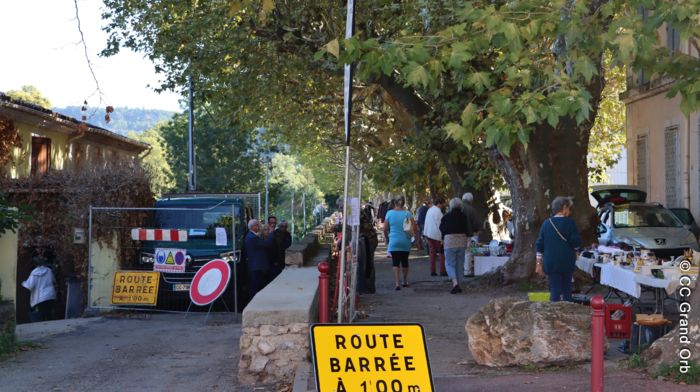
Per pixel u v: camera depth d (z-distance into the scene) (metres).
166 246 18.81
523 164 18.45
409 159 28.36
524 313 9.50
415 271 24.80
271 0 10.44
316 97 31.33
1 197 12.78
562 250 11.64
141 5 24.83
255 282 17.95
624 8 9.18
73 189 18.55
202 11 23.89
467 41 8.75
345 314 12.52
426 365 6.47
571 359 9.21
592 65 8.01
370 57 8.44
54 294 19.14
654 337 9.73
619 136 38.78
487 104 8.45
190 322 16.20
